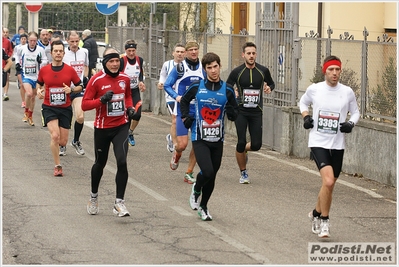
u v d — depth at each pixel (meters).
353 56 20.33
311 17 30.22
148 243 12.72
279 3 32.81
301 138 22.45
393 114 18.69
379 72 19.22
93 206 14.75
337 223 14.46
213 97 14.20
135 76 23.73
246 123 18.22
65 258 11.80
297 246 12.69
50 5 53.00
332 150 13.50
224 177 19.17
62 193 16.70
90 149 23.06
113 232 13.42
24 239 12.91
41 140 24.41
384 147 18.58
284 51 23.45
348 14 29.11
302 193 17.28
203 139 14.30
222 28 37.50
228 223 14.23
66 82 19.36
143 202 15.95
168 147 21.81
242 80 18.22
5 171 19.08
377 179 18.91
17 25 61.22
